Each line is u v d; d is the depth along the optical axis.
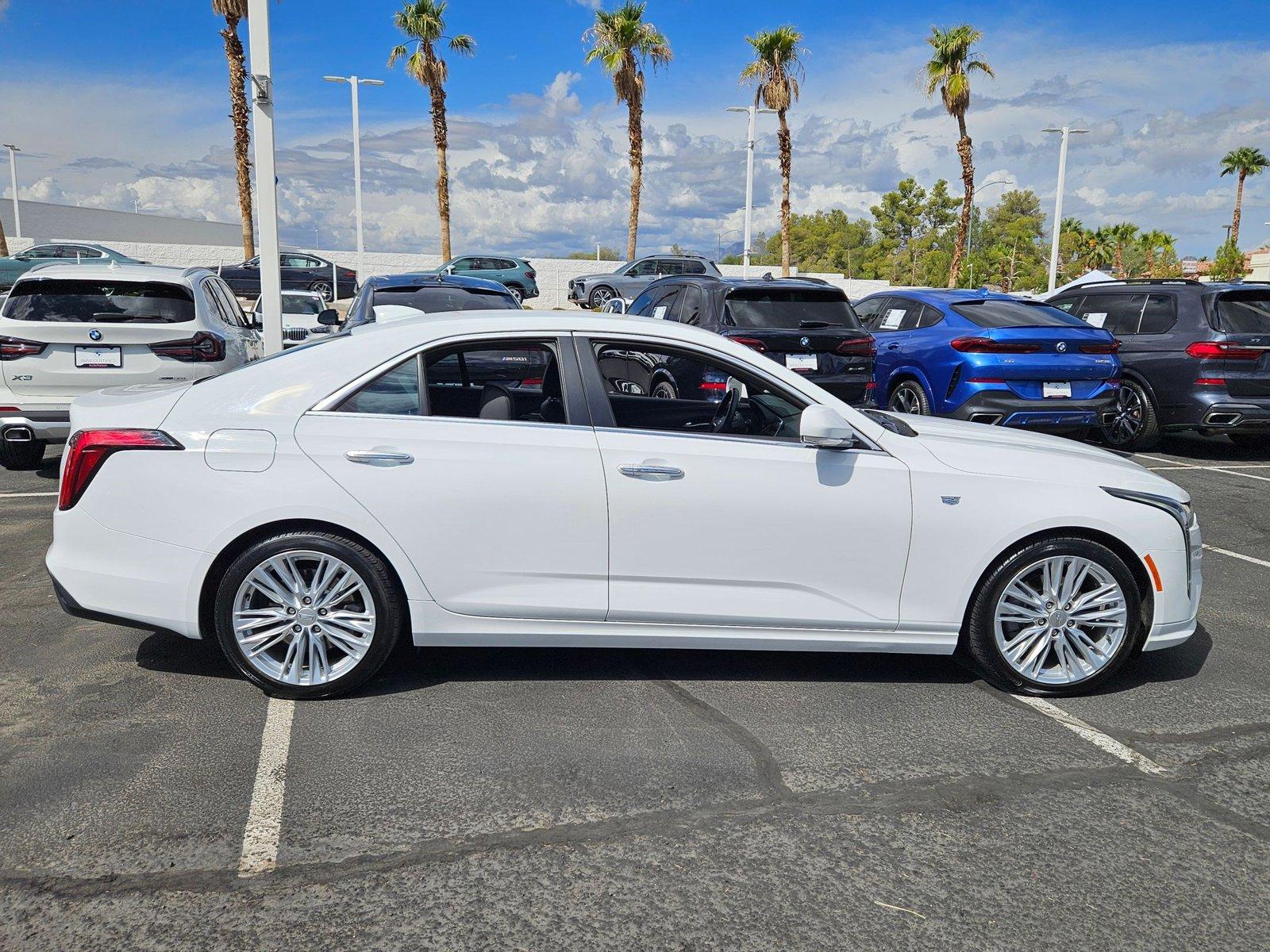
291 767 3.31
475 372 3.93
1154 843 2.98
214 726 3.61
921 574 3.95
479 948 2.42
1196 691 4.20
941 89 37.00
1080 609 4.07
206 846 2.84
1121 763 3.50
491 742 3.54
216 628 3.76
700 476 3.81
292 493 3.65
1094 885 2.75
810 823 3.04
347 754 3.42
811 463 3.88
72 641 4.45
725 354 4.02
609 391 4.19
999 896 2.69
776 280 8.92
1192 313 9.88
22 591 5.16
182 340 7.44
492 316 4.02
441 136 33.97
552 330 3.94
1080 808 3.18
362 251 33.72
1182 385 9.84
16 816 2.96
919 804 3.18
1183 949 2.48
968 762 3.48
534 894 2.65
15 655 4.27
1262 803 3.24
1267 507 8.00
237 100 29.73
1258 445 10.91
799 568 3.90
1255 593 5.71
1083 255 80.94
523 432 3.81
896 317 10.10
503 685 4.06
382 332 3.91
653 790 3.22
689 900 2.64
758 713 3.85
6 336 7.11
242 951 2.40
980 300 9.80
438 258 37.97
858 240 139.00
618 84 33.59
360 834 2.92
